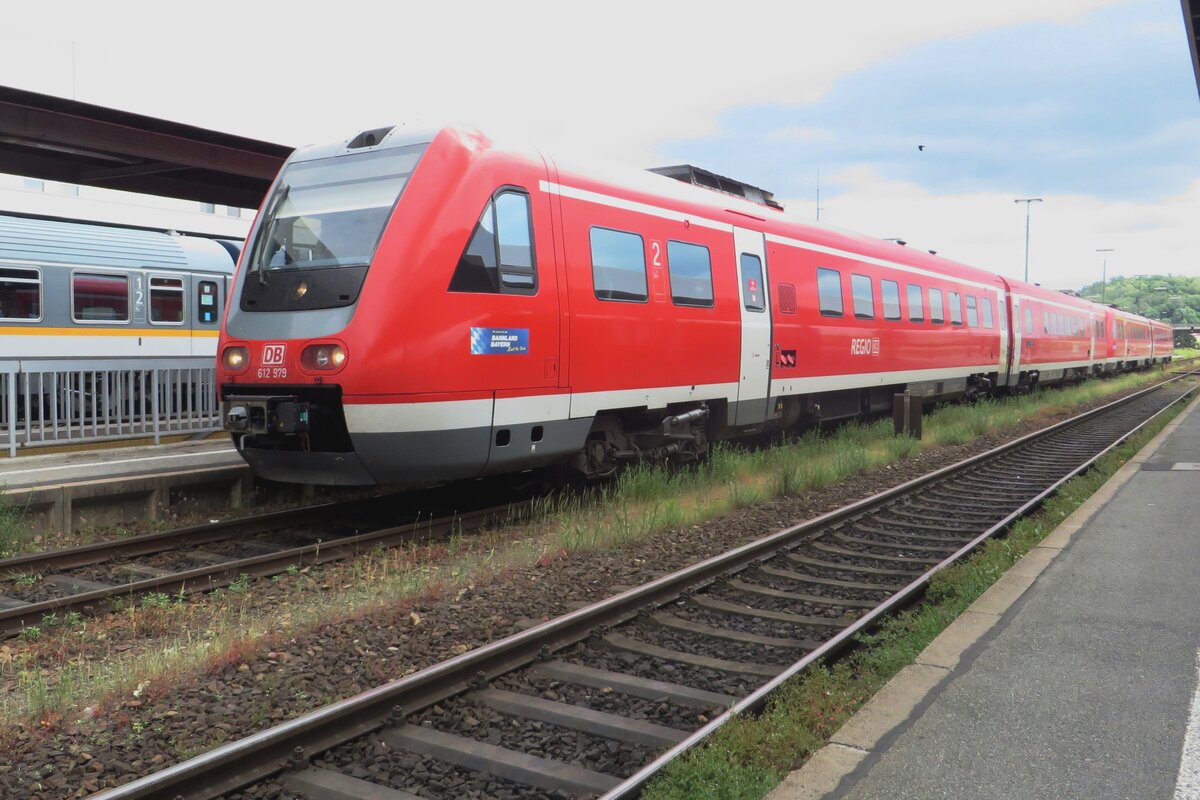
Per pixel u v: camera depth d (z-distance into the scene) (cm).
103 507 909
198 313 1823
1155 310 15725
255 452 873
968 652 516
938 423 1867
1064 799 355
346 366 780
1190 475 1186
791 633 602
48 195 3272
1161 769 378
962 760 386
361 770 403
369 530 910
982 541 821
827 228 1533
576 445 948
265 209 898
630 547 823
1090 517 903
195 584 695
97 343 1659
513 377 859
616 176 1026
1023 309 2616
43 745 424
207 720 447
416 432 792
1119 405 2612
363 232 820
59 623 609
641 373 1019
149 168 1317
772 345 1280
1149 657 506
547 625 546
